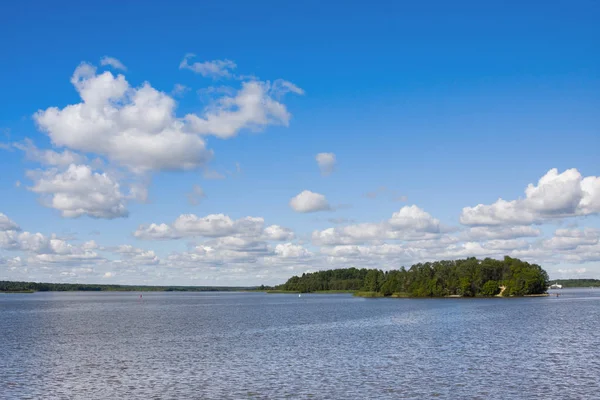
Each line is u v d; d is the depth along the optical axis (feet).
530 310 556.51
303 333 335.47
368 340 291.99
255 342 287.07
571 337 295.07
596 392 162.71
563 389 166.50
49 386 176.96
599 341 276.82
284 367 207.31
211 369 204.44
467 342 277.23
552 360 217.15
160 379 186.60
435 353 239.30
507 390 165.78
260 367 207.82
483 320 423.64
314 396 160.86
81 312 618.85
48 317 522.47
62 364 218.59
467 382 177.17
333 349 256.11
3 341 301.63
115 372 200.13
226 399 158.20
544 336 301.43
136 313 587.68
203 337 315.17
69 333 347.56
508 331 331.77
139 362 221.87
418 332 332.80
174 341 295.07
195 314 558.56
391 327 371.35
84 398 160.76
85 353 249.96
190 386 175.32
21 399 160.04
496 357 225.97
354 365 210.38
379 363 214.28
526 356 228.02
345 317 483.10
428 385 173.47
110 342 293.23
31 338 317.01
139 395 163.94
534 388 168.04
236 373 196.03
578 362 212.02
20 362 224.53
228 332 345.51
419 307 649.61
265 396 161.38
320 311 593.83
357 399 157.07
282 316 509.35
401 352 243.60
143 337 317.83
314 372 196.65
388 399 156.66
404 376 187.73
